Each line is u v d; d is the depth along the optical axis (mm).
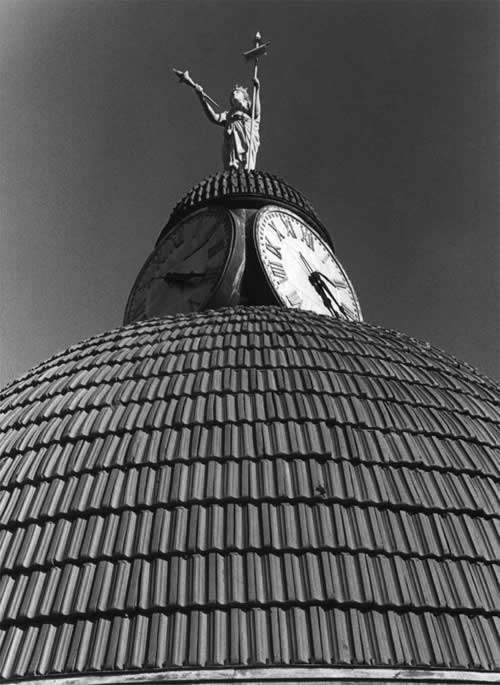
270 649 11492
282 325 19016
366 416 15555
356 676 11266
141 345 18750
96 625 12031
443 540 13273
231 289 23141
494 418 17266
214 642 11578
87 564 12938
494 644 11961
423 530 13391
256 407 15570
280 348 17734
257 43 31406
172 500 13664
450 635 11914
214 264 23875
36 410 17125
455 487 14391
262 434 14859
